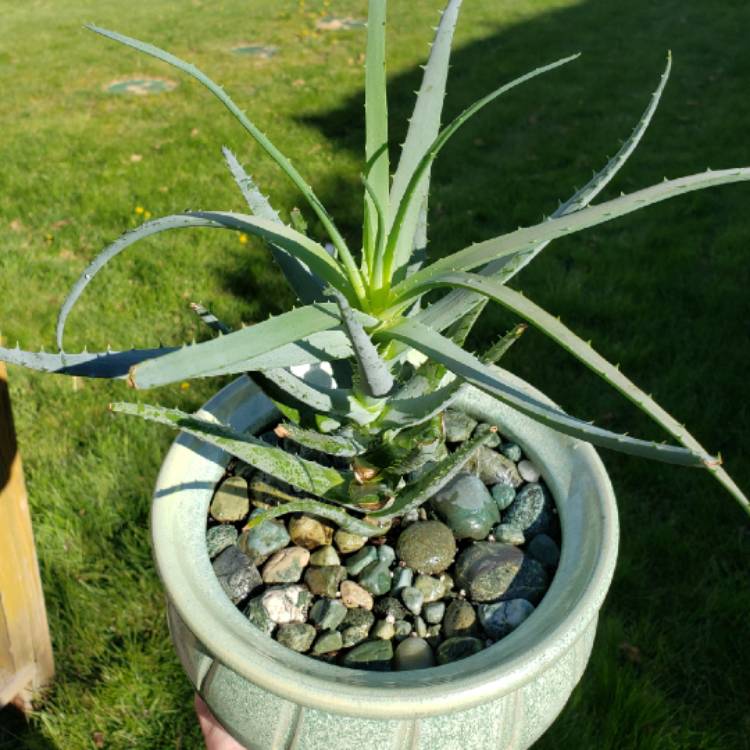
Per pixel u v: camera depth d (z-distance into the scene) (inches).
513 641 42.6
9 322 114.0
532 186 153.9
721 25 256.5
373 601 51.6
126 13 321.1
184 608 42.8
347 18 300.0
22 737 71.7
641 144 171.5
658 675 73.3
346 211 148.3
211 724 58.0
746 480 89.7
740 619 77.0
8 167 166.6
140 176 161.8
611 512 47.9
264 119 193.5
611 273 124.0
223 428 44.8
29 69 241.6
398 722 39.8
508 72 221.9
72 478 89.1
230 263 128.2
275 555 53.0
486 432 42.2
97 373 42.2
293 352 39.3
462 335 46.7
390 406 45.2
